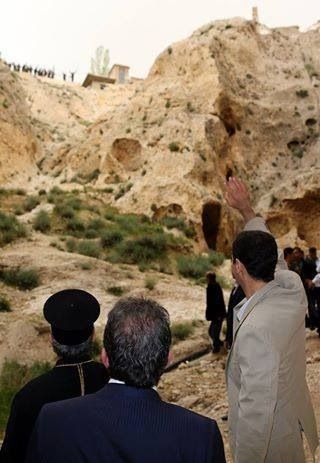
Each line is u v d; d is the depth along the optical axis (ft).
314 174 115.44
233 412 9.60
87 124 176.04
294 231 114.11
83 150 128.47
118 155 121.39
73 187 116.98
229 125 131.44
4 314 52.37
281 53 154.20
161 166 112.57
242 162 127.95
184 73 135.85
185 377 34.73
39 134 150.00
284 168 129.08
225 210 110.52
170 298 65.57
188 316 58.03
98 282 66.54
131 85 203.92
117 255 80.38
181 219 102.32
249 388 8.63
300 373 9.41
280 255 12.35
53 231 88.33
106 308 57.88
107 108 193.26
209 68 130.93
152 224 100.53
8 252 73.31
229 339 22.36
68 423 5.68
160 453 5.52
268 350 8.69
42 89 180.14
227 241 110.42
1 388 32.58
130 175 116.88
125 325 6.19
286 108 136.98
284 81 144.97
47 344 44.62
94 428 5.61
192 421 5.88
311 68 148.15
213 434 5.87
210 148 116.98
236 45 144.56
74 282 65.00
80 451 5.50
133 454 5.48
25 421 8.02
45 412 5.89
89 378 8.51
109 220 98.27
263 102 137.80
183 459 5.58
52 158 135.54
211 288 41.81
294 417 9.11
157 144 118.01
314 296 37.70
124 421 5.67
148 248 85.71
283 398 8.89
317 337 36.60
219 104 126.72
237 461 8.84
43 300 58.44
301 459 9.21
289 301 9.59
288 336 9.06
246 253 10.09
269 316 9.14
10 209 98.43
